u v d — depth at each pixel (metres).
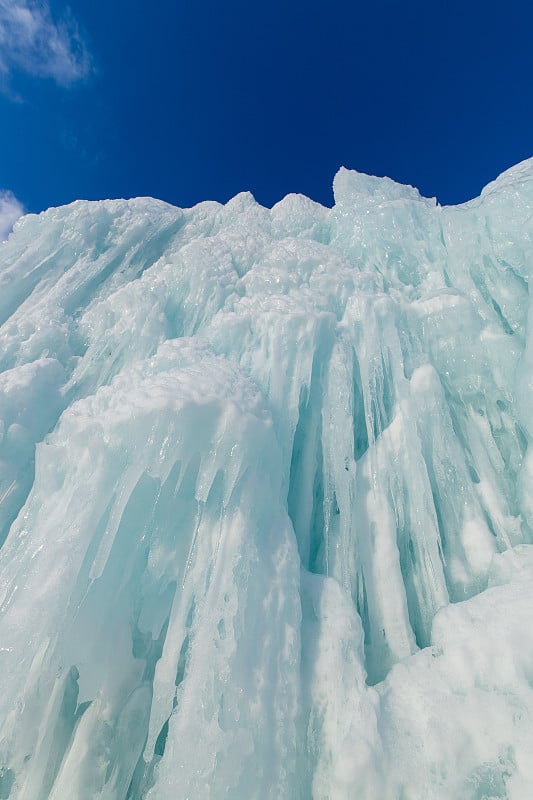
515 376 7.88
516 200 9.53
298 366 7.60
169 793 3.68
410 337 8.85
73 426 5.80
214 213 14.05
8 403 7.32
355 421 8.05
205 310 9.45
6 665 4.09
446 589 6.02
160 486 5.29
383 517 6.66
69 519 4.94
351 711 4.47
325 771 4.19
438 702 4.44
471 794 3.84
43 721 4.21
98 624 4.69
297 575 5.38
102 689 4.58
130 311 9.27
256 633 4.66
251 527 5.28
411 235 11.19
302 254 10.23
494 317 9.03
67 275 10.90
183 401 5.38
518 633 4.58
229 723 4.02
